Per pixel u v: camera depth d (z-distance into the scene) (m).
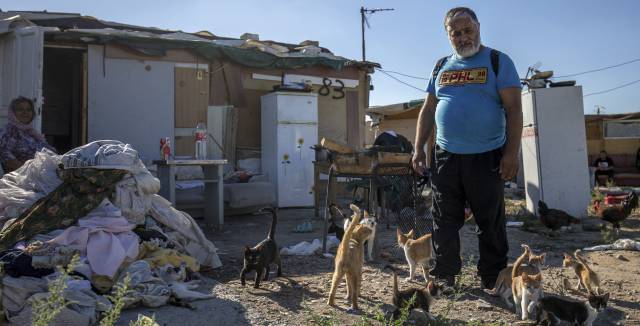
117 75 10.59
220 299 4.17
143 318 2.96
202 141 8.26
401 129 15.87
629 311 3.99
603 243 6.77
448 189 4.45
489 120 4.23
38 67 8.61
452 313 3.92
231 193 9.24
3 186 5.02
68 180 4.78
